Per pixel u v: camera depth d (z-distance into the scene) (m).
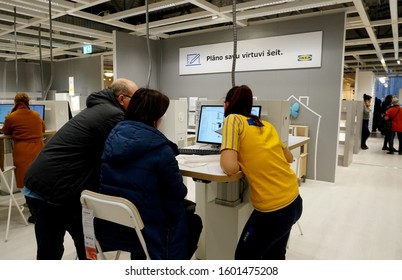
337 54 4.49
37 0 4.43
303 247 2.58
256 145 1.45
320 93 4.69
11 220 3.12
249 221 1.52
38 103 4.05
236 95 1.58
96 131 1.63
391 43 7.73
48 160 1.60
